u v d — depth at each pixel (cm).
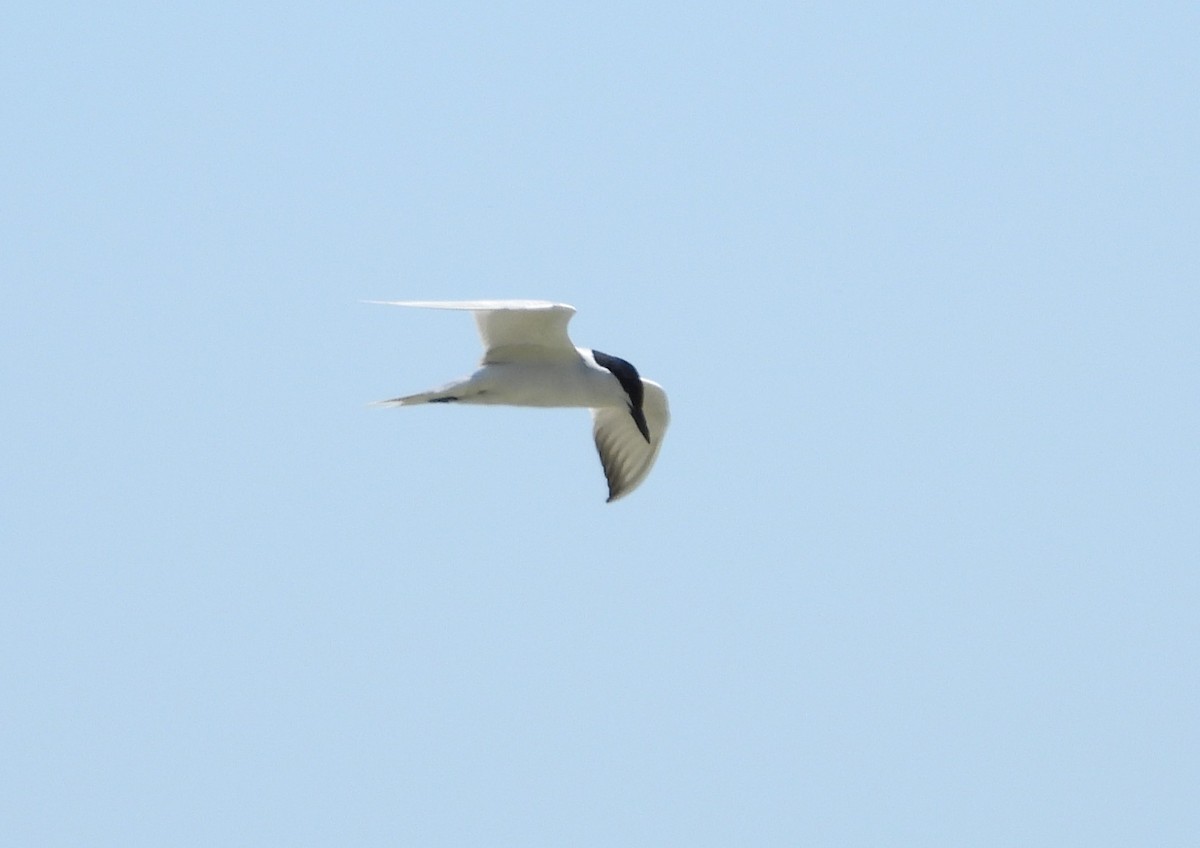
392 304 1673
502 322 1836
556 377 1873
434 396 1841
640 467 2094
